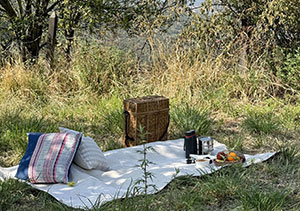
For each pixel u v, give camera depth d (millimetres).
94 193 4797
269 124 6770
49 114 7473
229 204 4602
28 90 7977
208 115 7309
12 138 6145
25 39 10188
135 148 5973
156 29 8984
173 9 8953
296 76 8203
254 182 4980
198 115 6871
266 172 5297
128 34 9352
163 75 8188
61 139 5215
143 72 8617
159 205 4598
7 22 10688
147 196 4656
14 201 4684
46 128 6613
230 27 8805
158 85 8180
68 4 9555
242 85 8188
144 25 9039
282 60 8547
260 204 4402
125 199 4426
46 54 8602
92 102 7855
